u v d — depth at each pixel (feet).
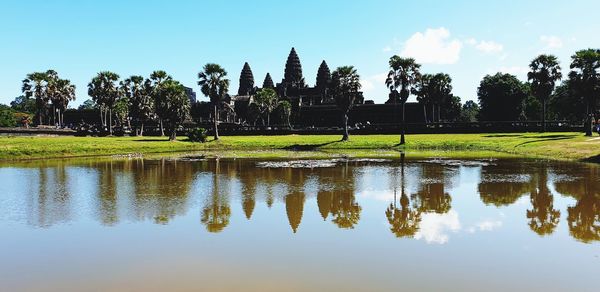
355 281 35.27
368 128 265.75
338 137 236.22
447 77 316.60
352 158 147.74
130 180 93.71
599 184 81.61
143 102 287.69
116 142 196.85
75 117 406.62
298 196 73.31
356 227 51.96
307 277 36.19
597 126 225.15
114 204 66.18
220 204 66.33
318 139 222.28
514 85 333.62
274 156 159.94
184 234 49.21
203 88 225.76
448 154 159.22
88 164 130.62
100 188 82.28
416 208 62.69
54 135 270.67
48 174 104.83
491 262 39.22
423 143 190.90
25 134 266.57
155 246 44.86
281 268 38.32
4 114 412.16
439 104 331.77
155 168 118.62
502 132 249.14
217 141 216.54
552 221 53.78
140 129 304.09
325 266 38.70
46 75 288.92
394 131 260.83
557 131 238.68
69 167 121.49
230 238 47.57
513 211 59.67
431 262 39.45
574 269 37.35
